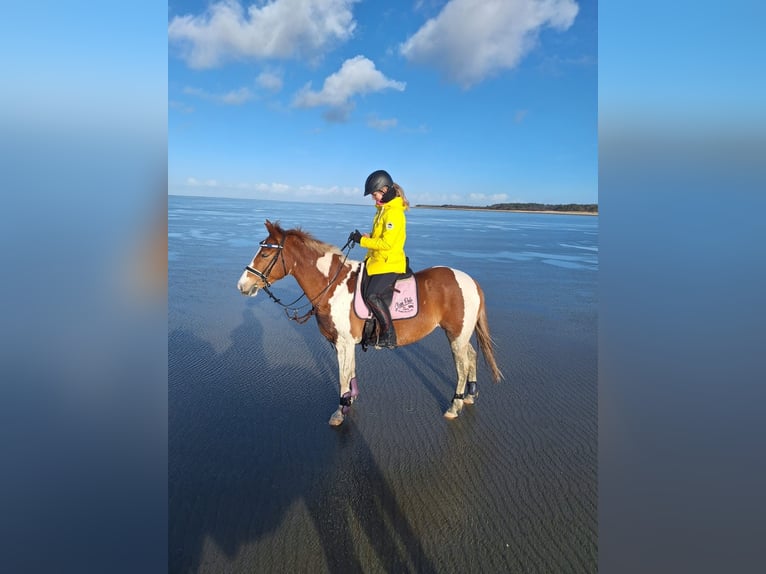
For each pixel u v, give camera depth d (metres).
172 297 9.38
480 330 4.79
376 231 4.42
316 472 3.66
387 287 4.36
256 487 3.46
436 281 4.57
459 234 27.08
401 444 4.09
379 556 2.82
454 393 4.94
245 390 5.16
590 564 2.73
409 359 6.28
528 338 7.21
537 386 5.38
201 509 3.21
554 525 3.07
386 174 4.30
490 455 3.92
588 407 4.84
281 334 7.17
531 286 11.40
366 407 4.83
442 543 2.92
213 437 4.15
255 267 4.50
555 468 3.74
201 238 19.83
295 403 4.88
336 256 4.55
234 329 7.38
